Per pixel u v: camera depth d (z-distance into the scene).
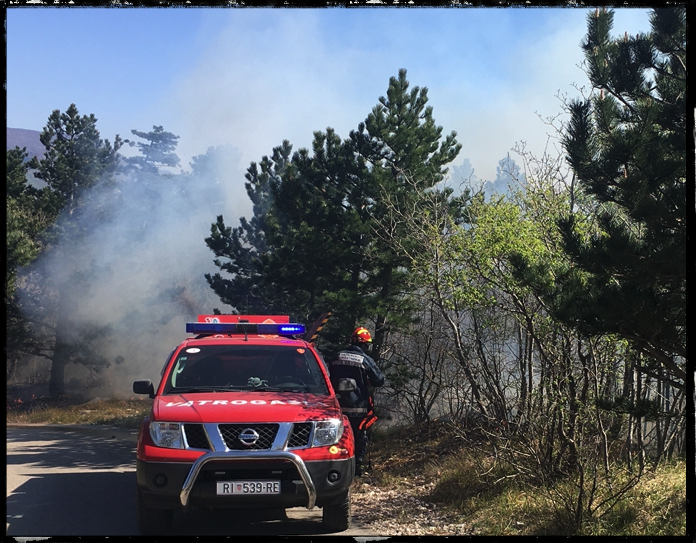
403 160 16.58
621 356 7.01
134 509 8.45
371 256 16.50
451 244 8.89
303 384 7.82
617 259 5.60
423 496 8.55
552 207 7.81
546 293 6.18
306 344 8.37
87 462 13.12
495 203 8.24
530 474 7.54
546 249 7.48
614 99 6.42
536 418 7.96
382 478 9.72
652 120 6.00
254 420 6.60
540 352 7.61
